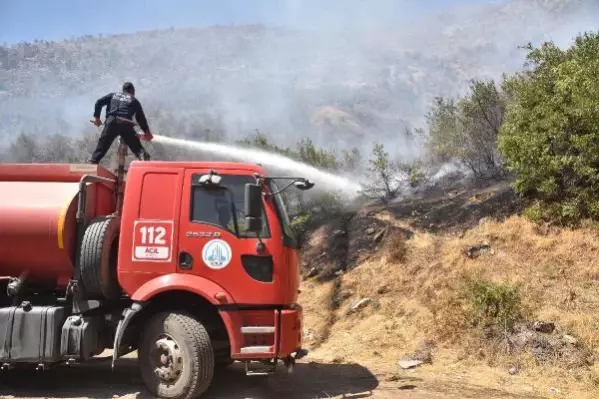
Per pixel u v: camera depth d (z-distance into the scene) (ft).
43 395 23.57
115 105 29.17
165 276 22.72
